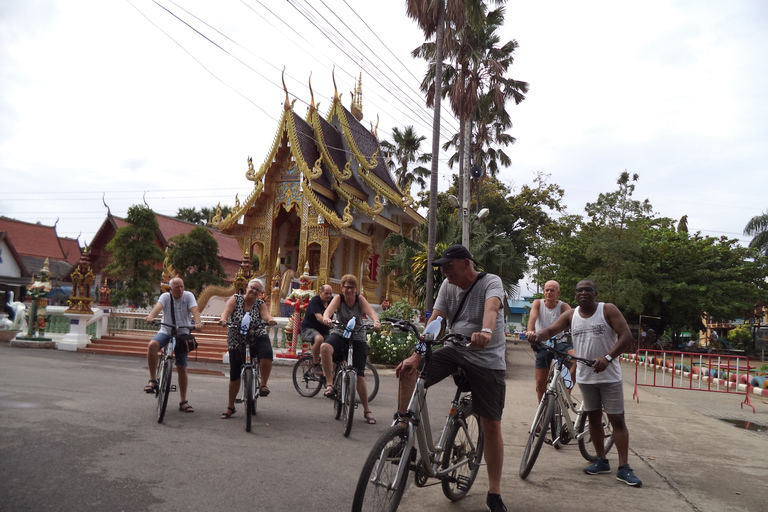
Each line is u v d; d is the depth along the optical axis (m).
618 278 33.53
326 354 7.53
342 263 25.44
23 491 3.98
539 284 40.03
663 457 6.30
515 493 4.70
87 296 16.64
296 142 23.03
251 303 7.36
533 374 16.31
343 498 4.32
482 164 36.81
